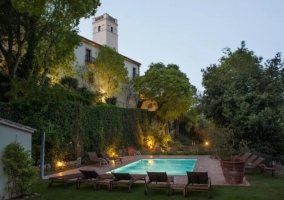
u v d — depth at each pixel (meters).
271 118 13.78
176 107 28.05
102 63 24.98
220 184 9.11
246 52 22.59
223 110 15.50
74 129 15.83
